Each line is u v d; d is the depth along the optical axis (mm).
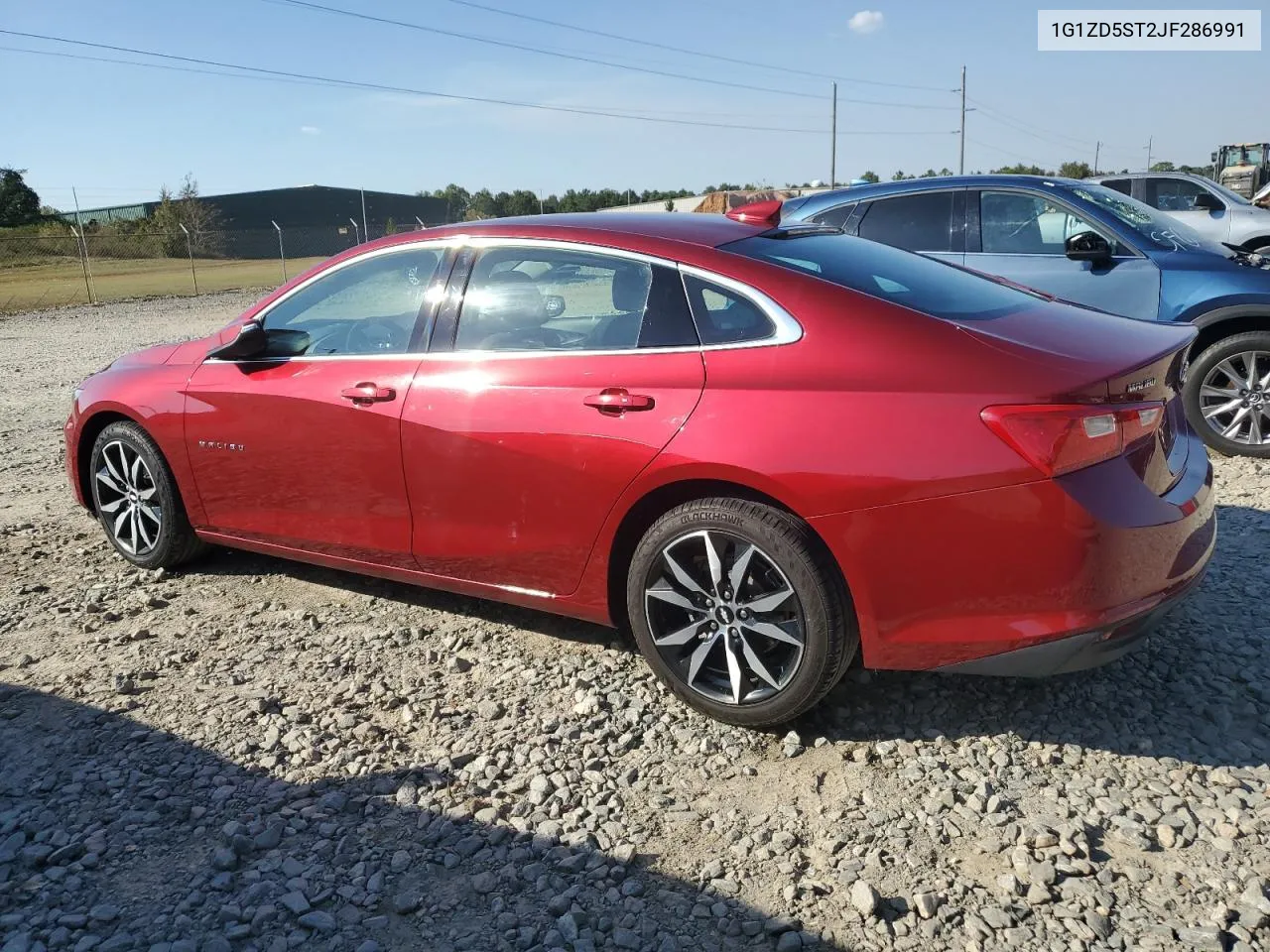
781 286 3082
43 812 2809
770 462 2883
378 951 2273
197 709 3395
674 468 3047
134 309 24172
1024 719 3148
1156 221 6355
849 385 2863
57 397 10227
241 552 4953
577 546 3340
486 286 3611
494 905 2422
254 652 3834
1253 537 4539
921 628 2826
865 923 2320
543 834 2678
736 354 3053
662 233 3402
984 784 2807
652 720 3242
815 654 2916
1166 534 2799
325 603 4297
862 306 2986
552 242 3514
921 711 3225
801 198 7535
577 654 3727
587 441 3211
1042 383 2691
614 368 3230
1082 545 2658
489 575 3607
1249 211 12180
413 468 3635
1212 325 5941
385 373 3727
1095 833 2604
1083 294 6156
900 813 2719
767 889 2453
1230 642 3568
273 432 4008
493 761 3023
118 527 4730
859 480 2785
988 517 2689
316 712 3361
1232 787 2760
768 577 3004
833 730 3143
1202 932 2229
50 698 3490
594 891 2465
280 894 2467
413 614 4145
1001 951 2215
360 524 3873
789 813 2742
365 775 2971
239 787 2926
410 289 3814
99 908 2410
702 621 3133
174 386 4340
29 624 4148
